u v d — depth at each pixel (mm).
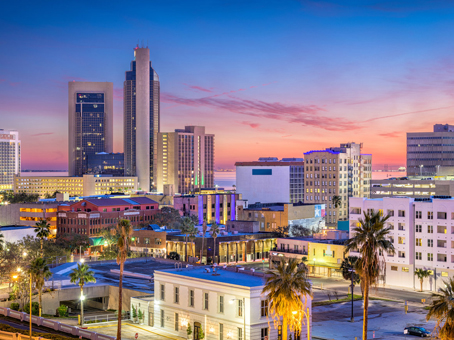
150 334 103688
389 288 157250
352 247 79688
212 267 113688
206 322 97375
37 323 106812
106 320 121250
